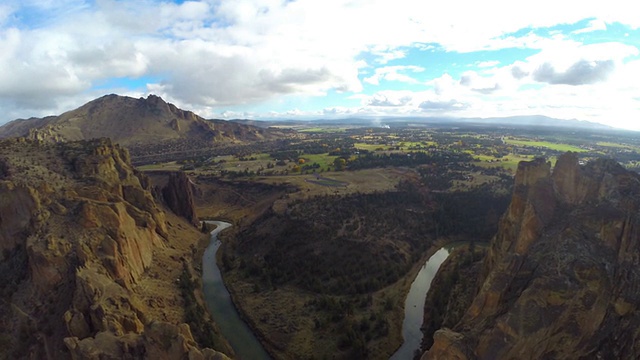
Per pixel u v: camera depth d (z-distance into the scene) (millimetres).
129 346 59344
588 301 50469
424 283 114625
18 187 95625
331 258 123188
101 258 87000
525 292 52219
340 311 94062
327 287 108250
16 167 110812
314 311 96750
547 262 55156
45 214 93125
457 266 109312
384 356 80812
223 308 102500
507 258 58875
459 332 54312
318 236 134500
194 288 108062
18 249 90062
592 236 56844
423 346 82625
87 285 73812
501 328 50000
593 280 51750
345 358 79875
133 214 119125
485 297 56312
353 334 83500
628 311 48438
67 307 72938
